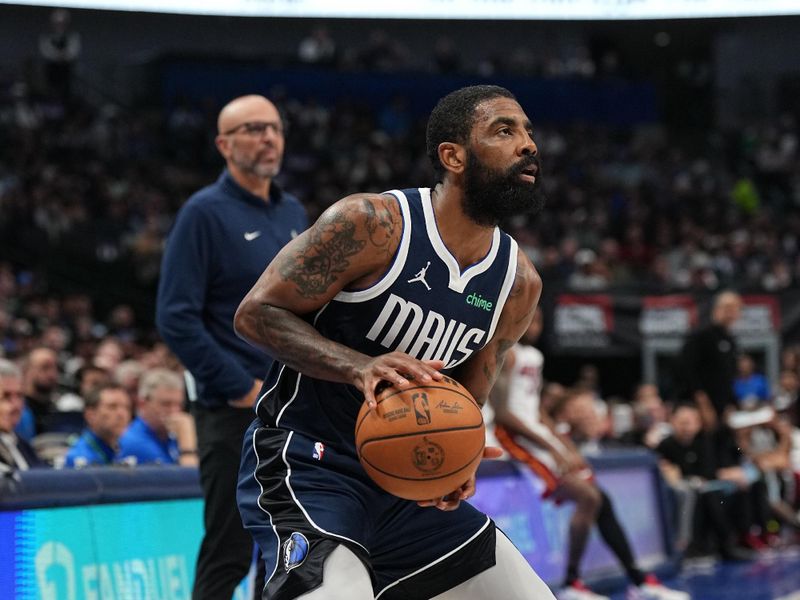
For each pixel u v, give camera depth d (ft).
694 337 31.12
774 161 69.41
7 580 12.09
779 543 31.68
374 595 8.49
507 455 22.02
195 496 15.23
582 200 61.41
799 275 55.31
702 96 72.28
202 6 51.98
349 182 60.49
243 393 12.04
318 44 65.82
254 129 12.71
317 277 8.45
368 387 8.06
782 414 33.81
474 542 9.17
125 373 21.20
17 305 39.68
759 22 69.31
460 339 9.06
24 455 16.90
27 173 52.75
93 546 13.37
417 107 66.33
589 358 42.65
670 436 29.99
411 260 8.58
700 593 23.34
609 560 24.52
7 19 61.52
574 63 71.46
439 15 54.95
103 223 49.29
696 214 62.49
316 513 8.54
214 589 12.06
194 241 12.42
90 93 62.28
